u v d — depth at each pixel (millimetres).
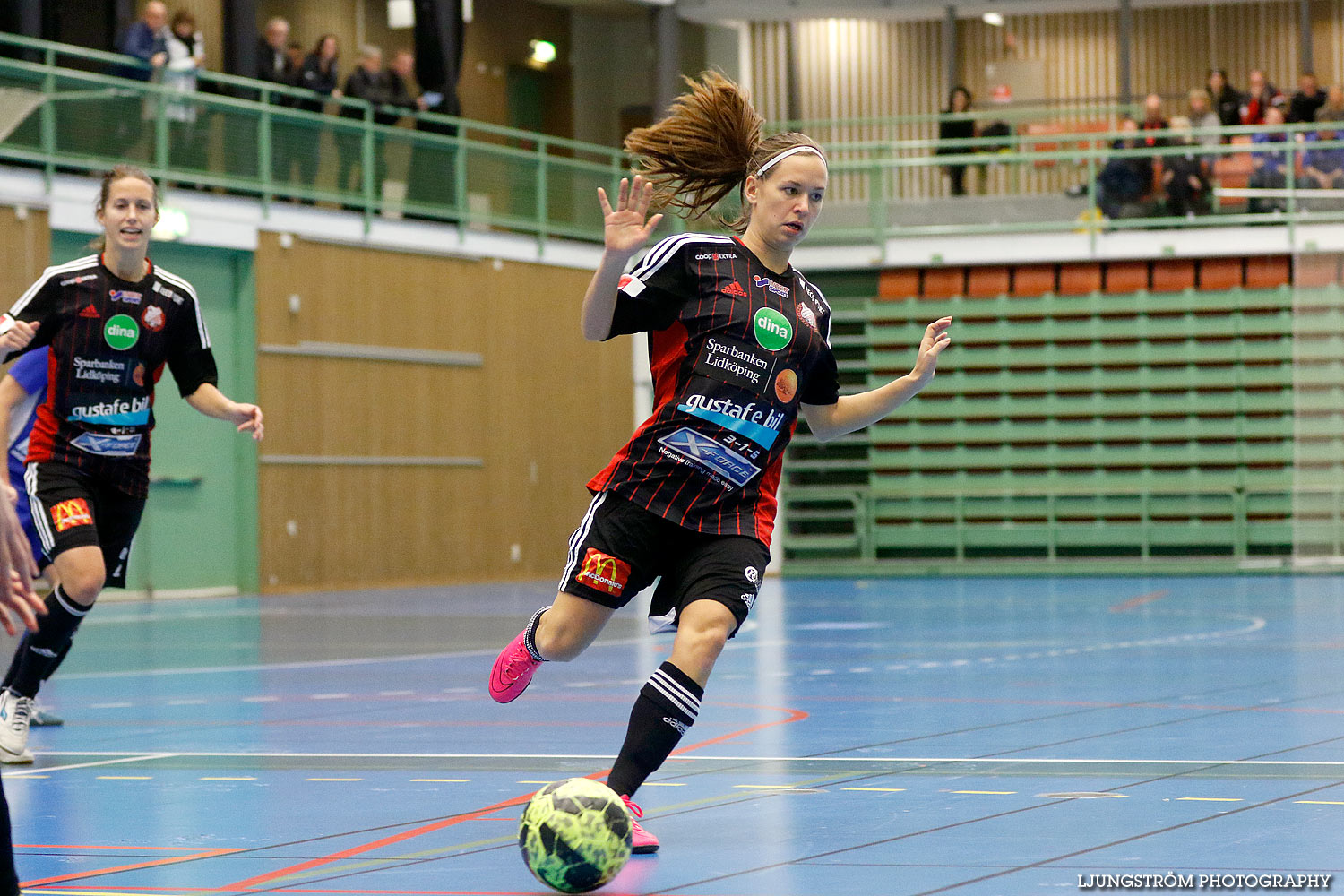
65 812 5824
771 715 8828
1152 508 29781
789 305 5293
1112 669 11469
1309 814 5445
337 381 25719
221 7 27109
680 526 5164
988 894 4234
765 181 5340
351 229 25719
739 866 4715
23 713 7230
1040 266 30156
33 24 22188
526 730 8281
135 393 7520
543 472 29188
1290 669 11250
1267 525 29281
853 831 5246
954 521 30688
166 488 23875
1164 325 29578
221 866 4809
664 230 26547
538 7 33531
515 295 28578
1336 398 28875
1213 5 33656
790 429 5336
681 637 5027
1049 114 31422
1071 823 5320
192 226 23250
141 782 6562
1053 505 30125
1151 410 29781
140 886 4516
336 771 6863
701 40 34094
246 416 7621
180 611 20625
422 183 26625
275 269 24656
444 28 27797
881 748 7387
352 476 26016
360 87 26359
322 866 4801
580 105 34281
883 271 30781
